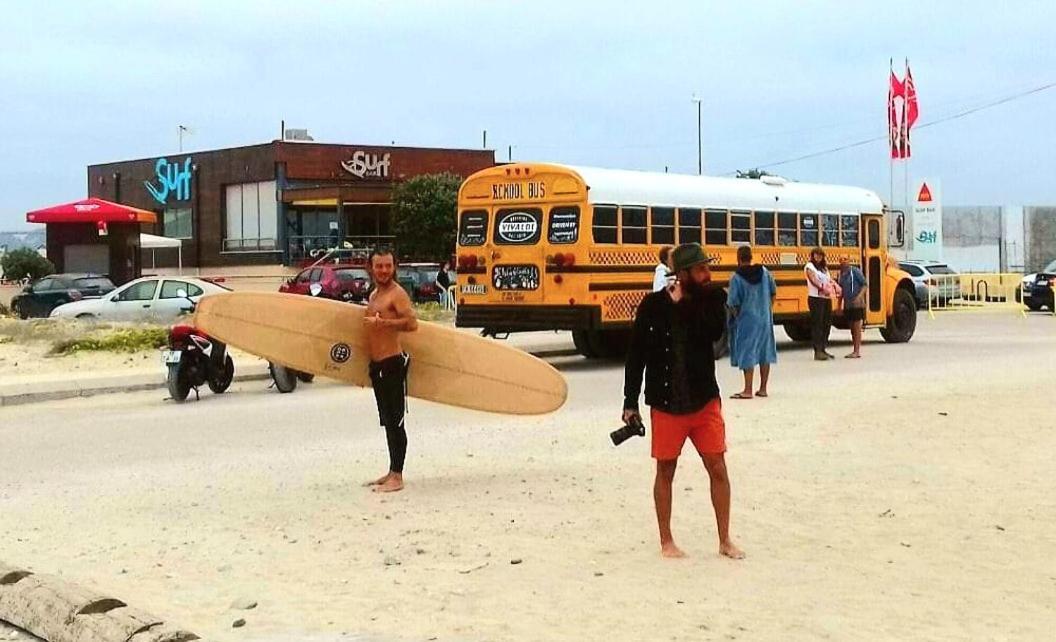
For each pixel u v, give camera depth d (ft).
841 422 42.65
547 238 64.03
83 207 135.54
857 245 80.64
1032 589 22.91
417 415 47.70
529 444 39.50
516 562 24.34
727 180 72.33
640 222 65.67
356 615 20.76
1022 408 45.88
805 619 20.61
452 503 30.04
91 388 60.03
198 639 18.94
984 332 97.76
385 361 31.50
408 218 172.96
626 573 23.58
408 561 24.50
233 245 192.95
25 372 66.95
